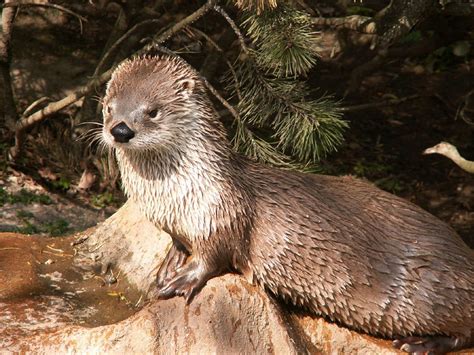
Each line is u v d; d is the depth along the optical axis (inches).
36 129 823.1
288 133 567.8
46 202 738.8
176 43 907.4
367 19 737.0
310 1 803.4
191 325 397.1
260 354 405.4
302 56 545.6
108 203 760.3
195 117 393.7
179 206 398.3
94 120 789.9
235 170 406.3
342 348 425.7
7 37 764.0
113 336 391.9
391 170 863.7
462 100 959.6
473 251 443.2
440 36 964.6
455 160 621.9
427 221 429.4
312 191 420.5
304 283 413.4
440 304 412.2
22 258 488.7
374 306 414.9
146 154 395.2
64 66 896.3
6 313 431.5
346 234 411.5
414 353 421.1
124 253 488.4
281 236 406.3
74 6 979.3
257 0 514.3
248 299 408.8
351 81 883.4
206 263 408.2
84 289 469.4
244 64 601.3
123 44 783.1
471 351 427.8
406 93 973.2
